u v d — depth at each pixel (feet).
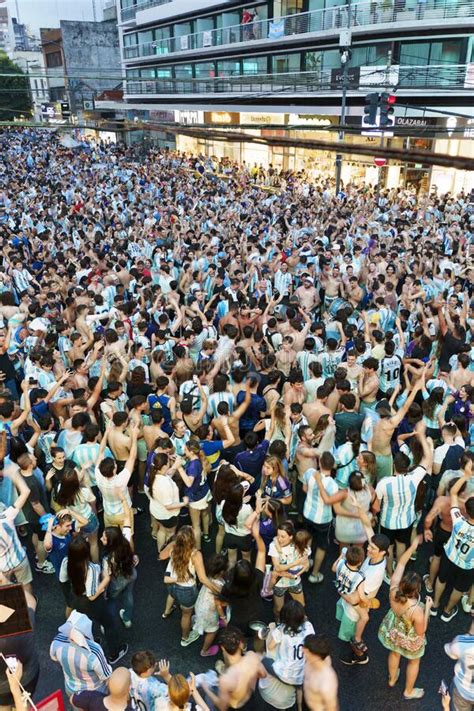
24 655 14.76
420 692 16.89
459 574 18.04
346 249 51.29
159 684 13.97
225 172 121.90
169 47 164.25
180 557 17.07
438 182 96.63
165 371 25.39
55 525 17.88
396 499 19.35
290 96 113.09
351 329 30.83
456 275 44.47
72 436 22.34
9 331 33.17
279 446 20.34
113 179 98.02
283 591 18.15
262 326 33.99
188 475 20.88
